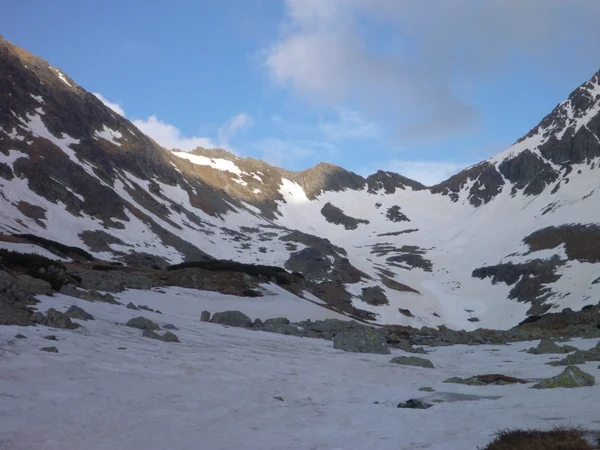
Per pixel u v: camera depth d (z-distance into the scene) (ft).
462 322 389.39
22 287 93.66
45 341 63.10
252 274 220.64
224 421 45.80
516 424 42.75
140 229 399.24
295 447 39.75
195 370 63.31
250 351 83.87
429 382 71.15
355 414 50.47
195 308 145.48
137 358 64.28
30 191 359.87
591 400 52.37
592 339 132.36
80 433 39.55
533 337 153.38
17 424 39.55
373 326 182.70
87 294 113.70
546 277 413.59
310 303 194.80
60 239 316.40
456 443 38.60
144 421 43.75
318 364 78.74
